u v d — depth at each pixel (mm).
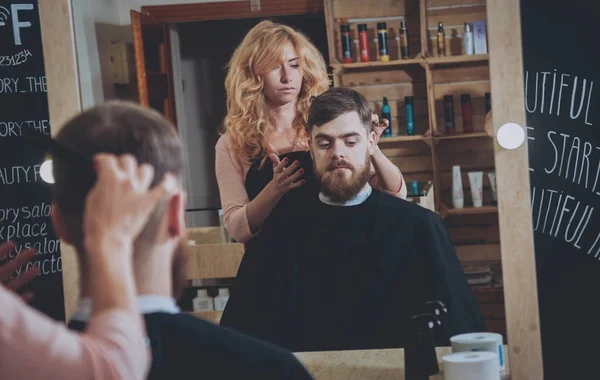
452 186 2258
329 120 2264
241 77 2291
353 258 2279
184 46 2318
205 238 2320
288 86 2277
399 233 2273
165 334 1050
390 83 2258
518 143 2221
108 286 964
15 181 2418
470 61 2232
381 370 2283
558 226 2266
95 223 986
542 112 2248
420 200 2266
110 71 2359
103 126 1055
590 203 2250
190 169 2324
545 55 2236
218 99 2309
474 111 2238
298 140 2287
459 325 2277
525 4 2230
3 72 2383
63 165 1048
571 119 2244
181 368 1049
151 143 1055
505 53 2221
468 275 2275
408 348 2186
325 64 2275
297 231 2293
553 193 2258
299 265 2295
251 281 2309
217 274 2314
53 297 2436
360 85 2268
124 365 936
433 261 2270
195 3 2303
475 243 2268
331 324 2295
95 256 973
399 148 2266
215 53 2314
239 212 2303
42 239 2432
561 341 2289
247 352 1077
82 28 2355
